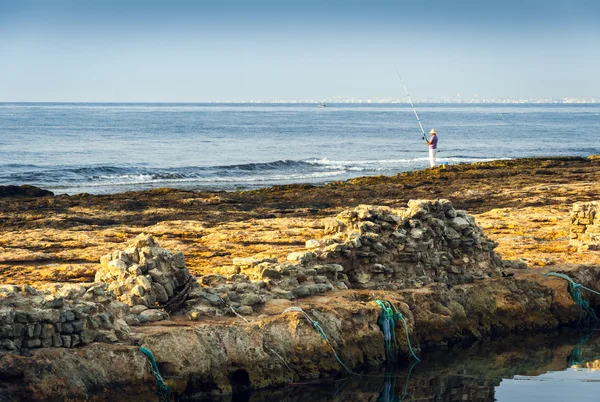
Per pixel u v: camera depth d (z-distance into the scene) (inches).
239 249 1254.3
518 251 1290.6
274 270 912.3
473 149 4365.2
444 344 977.5
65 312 704.4
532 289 1103.0
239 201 1803.6
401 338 918.4
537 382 878.4
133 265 820.6
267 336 813.2
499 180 2170.3
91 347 708.0
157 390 722.2
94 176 2802.7
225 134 5605.3
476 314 1034.1
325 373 828.0
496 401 813.2
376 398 815.7
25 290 713.6
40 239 1306.6
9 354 668.7
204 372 757.3
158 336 750.5
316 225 1475.1
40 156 3641.7
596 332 1088.8
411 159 3698.3
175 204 1739.7
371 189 2004.2
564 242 1362.0
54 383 669.9
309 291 919.7
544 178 2203.5
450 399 816.9
